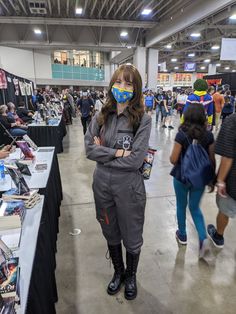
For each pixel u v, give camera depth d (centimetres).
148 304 164
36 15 917
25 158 232
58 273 191
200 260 205
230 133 161
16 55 1555
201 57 1886
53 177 235
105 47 1236
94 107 639
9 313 80
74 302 166
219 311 160
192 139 179
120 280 176
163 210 288
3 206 139
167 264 200
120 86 133
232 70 2745
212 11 649
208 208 292
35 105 1041
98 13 930
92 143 142
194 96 345
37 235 124
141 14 904
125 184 140
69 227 252
